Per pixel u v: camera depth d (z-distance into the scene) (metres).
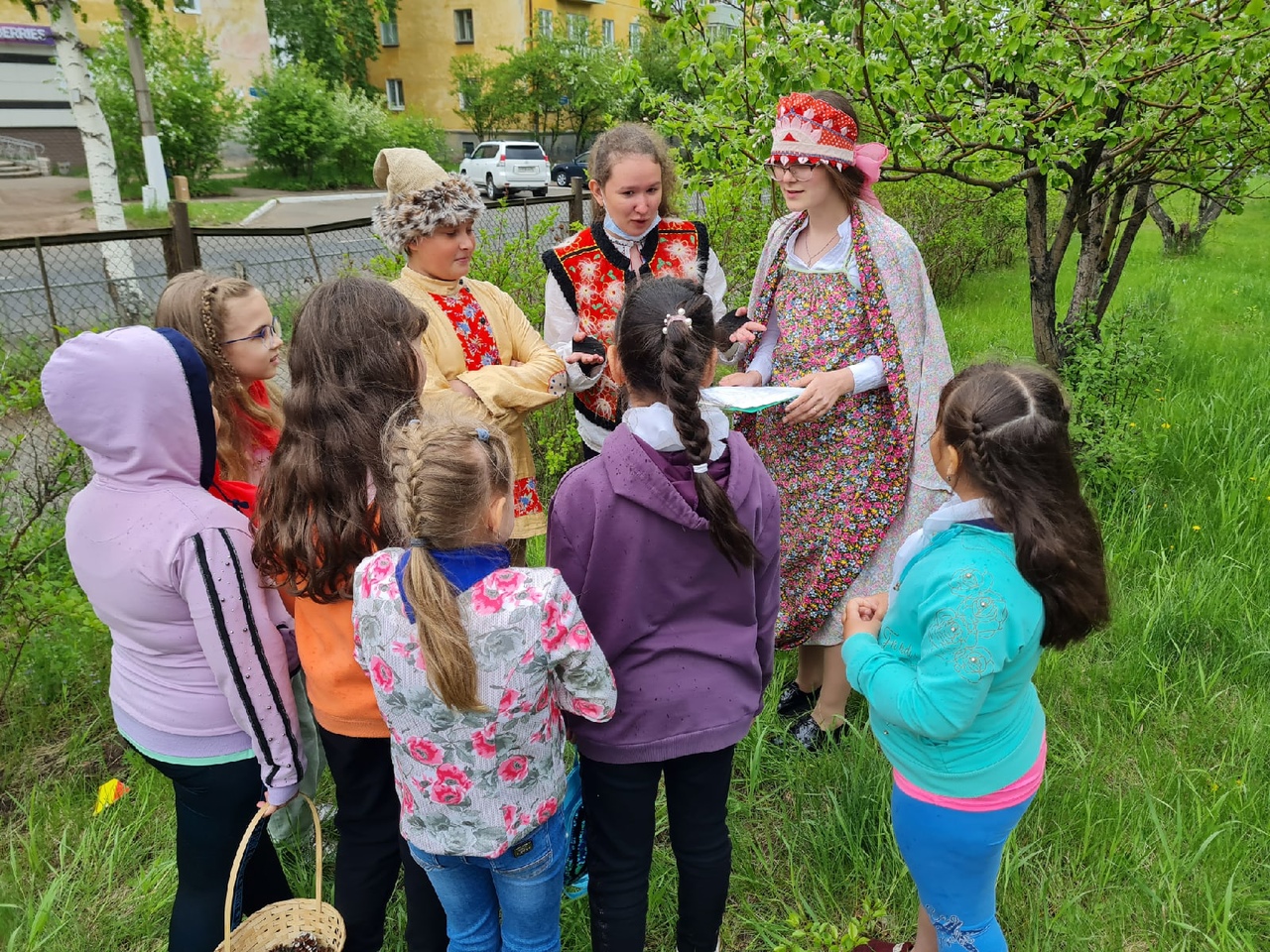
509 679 1.56
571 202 5.61
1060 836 2.39
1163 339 6.14
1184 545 3.89
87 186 23.52
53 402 1.67
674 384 1.61
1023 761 1.68
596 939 1.90
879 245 2.60
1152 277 10.27
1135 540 3.82
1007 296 9.51
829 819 2.46
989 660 1.51
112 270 9.06
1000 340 7.09
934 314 2.65
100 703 3.12
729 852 1.95
